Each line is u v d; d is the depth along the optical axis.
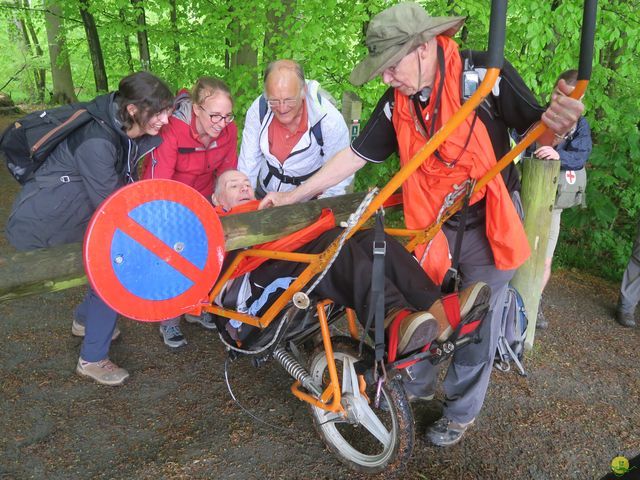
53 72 13.45
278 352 2.37
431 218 2.14
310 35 5.12
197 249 1.89
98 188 2.34
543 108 1.84
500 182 2.04
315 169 3.10
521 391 3.01
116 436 2.52
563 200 3.29
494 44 1.43
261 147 3.03
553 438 2.63
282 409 2.76
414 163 1.66
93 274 1.67
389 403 2.13
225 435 2.55
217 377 3.03
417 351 1.82
